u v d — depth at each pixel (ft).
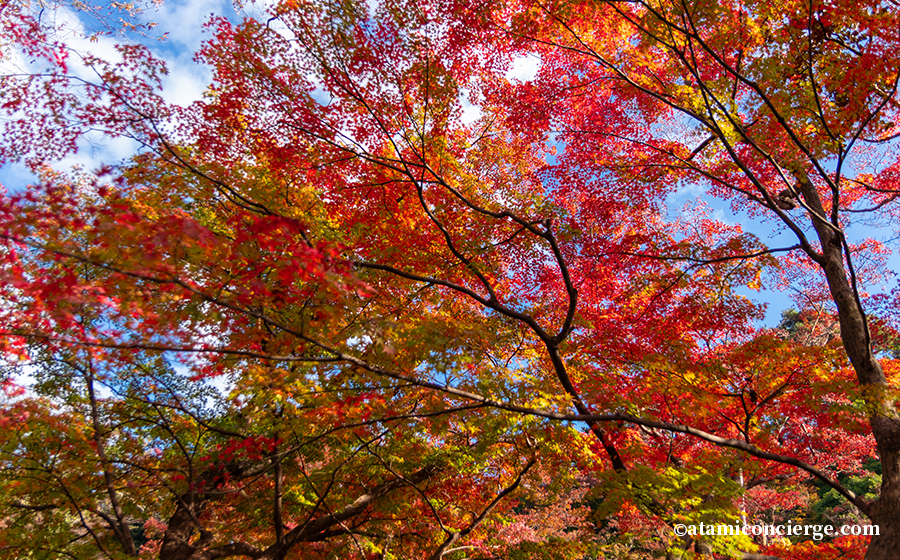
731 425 31.65
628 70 31.40
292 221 10.69
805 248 26.05
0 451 17.43
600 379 22.33
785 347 24.39
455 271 28.96
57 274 10.91
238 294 12.07
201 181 19.54
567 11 25.81
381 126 22.79
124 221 9.61
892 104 18.94
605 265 33.19
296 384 15.84
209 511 23.67
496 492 30.73
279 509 22.27
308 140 23.15
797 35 20.21
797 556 26.35
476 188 30.25
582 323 24.23
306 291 12.60
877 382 20.81
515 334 27.94
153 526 28.81
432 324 17.46
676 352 25.07
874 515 18.60
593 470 23.67
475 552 27.48
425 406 20.27
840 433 37.14
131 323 13.66
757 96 22.58
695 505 17.46
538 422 19.22
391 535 26.25
